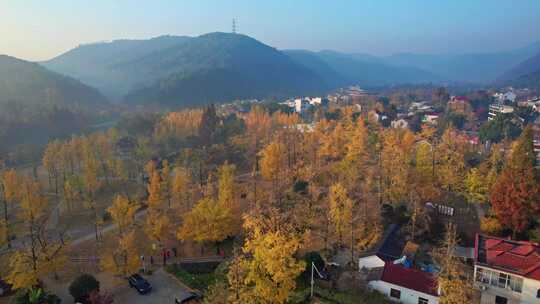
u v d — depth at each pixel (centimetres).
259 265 2944
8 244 5109
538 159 8369
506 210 4600
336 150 8019
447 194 6431
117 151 10481
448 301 2909
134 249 4181
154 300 3775
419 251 4431
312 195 6119
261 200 5947
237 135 10344
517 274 3197
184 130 11444
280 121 11375
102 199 7088
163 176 6750
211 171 7981
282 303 2975
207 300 3272
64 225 5938
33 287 3766
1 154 9844
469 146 9094
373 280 3538
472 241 4791
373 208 5588
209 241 4956
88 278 3738
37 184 6544
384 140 7912
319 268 3853
